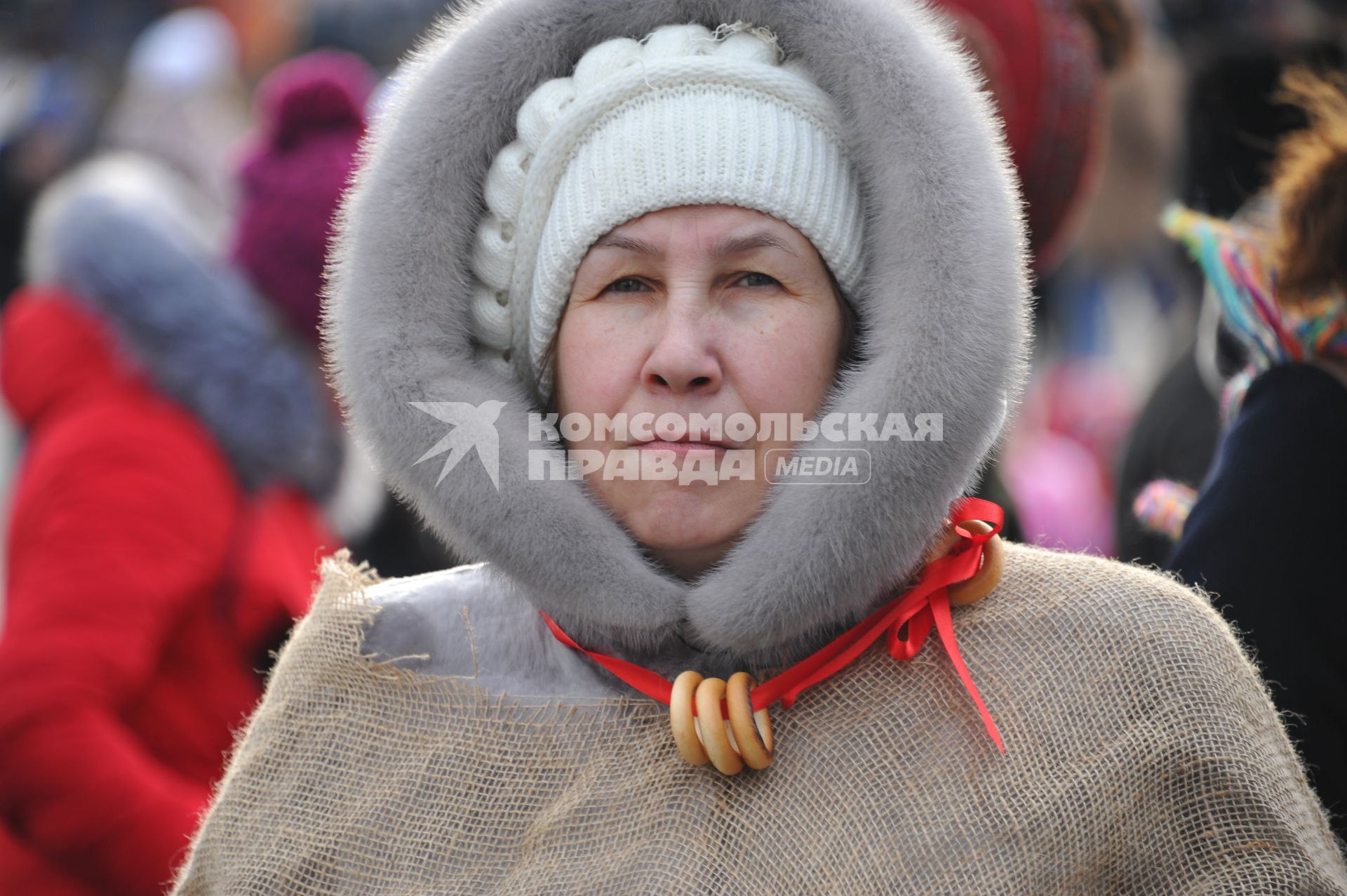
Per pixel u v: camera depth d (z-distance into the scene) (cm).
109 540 812
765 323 545
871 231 558
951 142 540
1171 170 1440
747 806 529
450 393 568
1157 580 557
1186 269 1161
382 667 598
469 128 587
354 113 999
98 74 2122
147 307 869
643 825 537
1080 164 955
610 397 552
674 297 542
